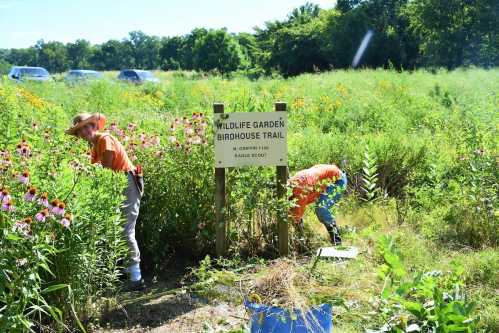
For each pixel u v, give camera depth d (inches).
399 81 826.8
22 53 6427.2
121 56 6353.3
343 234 254.5
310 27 2436.0
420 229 276.8
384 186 341.1
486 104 431.5
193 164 251.1
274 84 864.9
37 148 231.3
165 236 257.3
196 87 773.9
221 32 2925.7
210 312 201.6
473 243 258.8
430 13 1910.7
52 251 154.6
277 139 243.4
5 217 146.1
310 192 247.8
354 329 172.2
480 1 1854.1
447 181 324.8
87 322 189.6
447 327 154.5
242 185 246.5
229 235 249.9
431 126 486.6
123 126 321.4
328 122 531.2
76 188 181.8
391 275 182.4
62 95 622.5
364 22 2185.0
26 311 181.9
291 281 158.2
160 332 189.3
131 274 225.8
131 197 221.8
